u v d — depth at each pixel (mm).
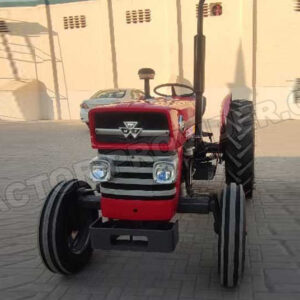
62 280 3967
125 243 3557
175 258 4328
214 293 3611
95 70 20500
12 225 5531
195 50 4172
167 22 18719
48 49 21234
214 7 17703
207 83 18188
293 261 4164
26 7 21250
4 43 21953
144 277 3963
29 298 3680
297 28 17156
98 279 3959
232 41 17703
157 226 3615
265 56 17547
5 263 4387
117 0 19453
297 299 3490
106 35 19859
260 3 17266
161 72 19234
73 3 20297
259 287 3684
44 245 3723
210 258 4305
